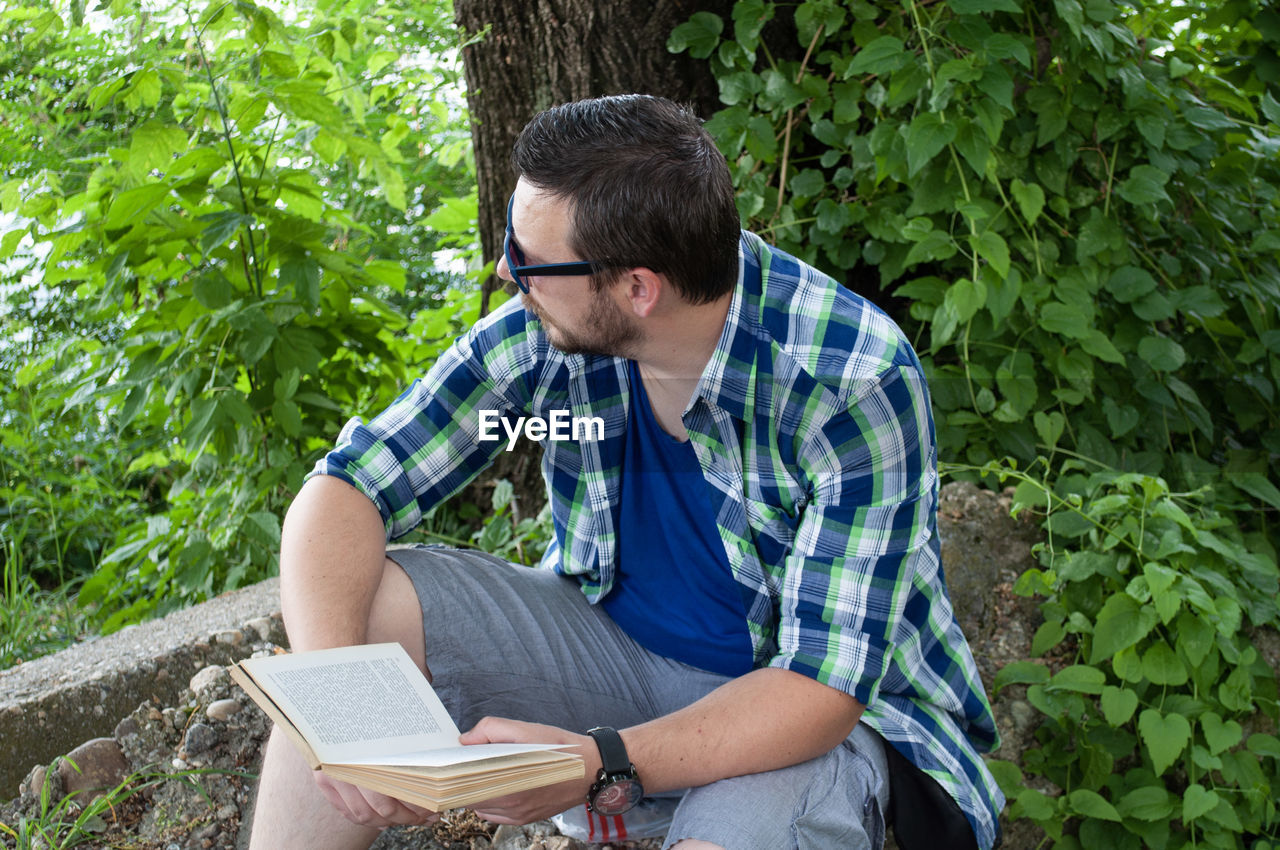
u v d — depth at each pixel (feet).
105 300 8.82
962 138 7.50
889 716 4.58
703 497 4.78
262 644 6.84
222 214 8.31
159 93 8.51
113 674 6.24
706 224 4.07
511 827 5.83
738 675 4.89
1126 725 6.70
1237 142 9.16
